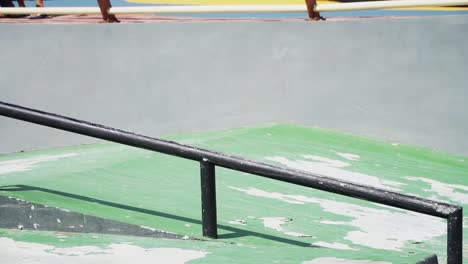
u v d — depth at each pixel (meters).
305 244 5.38
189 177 6.70
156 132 8.56
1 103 5.00
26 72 8.36
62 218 5.34
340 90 8.60
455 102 8.42
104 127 4.89
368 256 4.56
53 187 5.98
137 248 4.79
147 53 8.55
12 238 5.05
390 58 8.52
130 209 5.62
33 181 6.14
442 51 8.42
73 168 6.79
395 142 8.54
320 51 8.60
